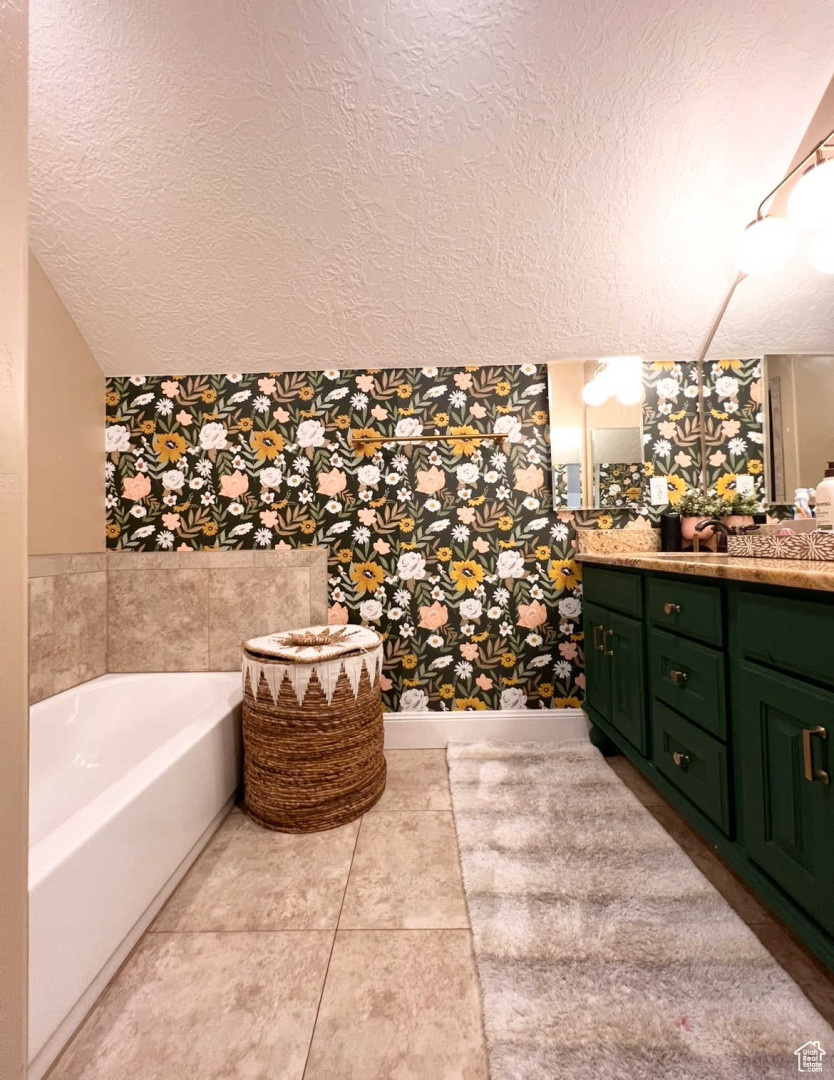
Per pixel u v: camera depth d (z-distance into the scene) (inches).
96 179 58.1
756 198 60.6
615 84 51.5
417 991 36.5
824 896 31.9
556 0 46.5
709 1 46.4
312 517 81.5
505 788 64.9
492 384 81.4
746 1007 34.3
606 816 58.2
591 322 74.6
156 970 38.6
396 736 81.0
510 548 81.3
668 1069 30.4
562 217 62.2
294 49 48.9
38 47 48.5
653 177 58.6
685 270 68.0
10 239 16.6
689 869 48.8
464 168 57.5
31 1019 30.0
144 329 74.5
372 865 51.1
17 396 16.6
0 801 16.0
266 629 81.2
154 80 50.5
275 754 58.3
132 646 81.1
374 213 61.4
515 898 45.1
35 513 66.3
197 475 81.4
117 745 70.9
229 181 58.2
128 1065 31.6
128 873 39.7
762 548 52.7
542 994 35.5
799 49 49.2
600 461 80.3
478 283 69.1
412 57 49.6
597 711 74.0
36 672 65.9
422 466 81.4
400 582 81.3
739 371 78.7
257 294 70.1
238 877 49.6
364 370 81.4
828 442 60.9
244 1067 31.4
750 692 39.6
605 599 70.0
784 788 35.8
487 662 81.3
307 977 37.9
